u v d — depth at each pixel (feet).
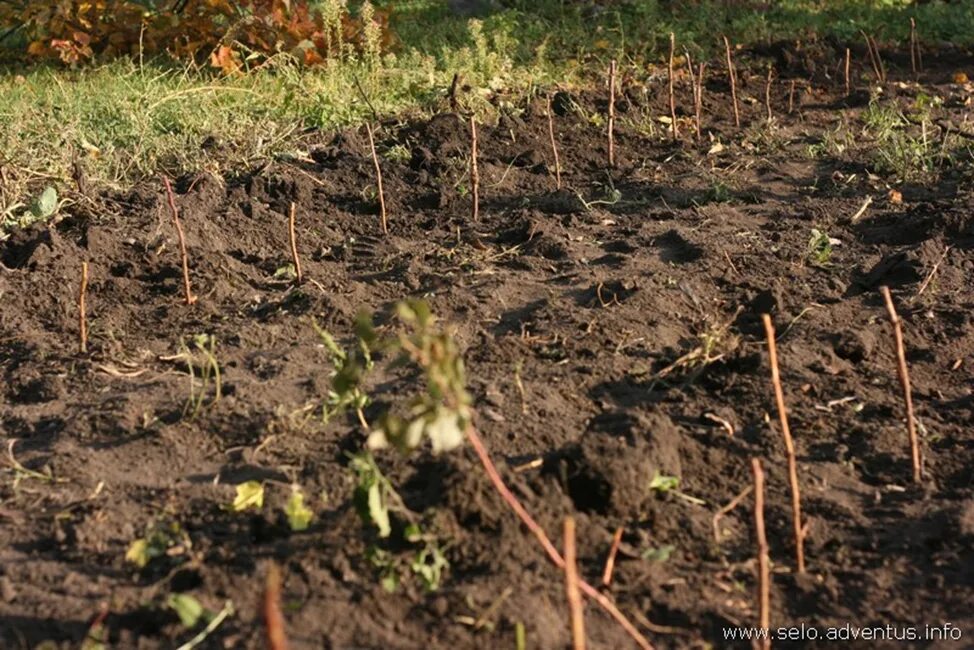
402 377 16.52
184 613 11.19
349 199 24.38
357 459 12.49
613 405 15.99
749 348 17.37
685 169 26.45
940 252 21.07
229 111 28.78
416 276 20.25
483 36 35.04
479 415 15.25
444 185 25.04
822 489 14.37
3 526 13.41
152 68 33.01
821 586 12.72
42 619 11.74
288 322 18.51
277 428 15.02
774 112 31.37
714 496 14.08
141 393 16.17
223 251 21.66
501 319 18.62
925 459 15.05
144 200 23.85
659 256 21.29
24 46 36.96
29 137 25.95
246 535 12.98
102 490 13.98
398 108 29.81
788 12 42.68
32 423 15.75
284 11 33.86
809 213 23.57
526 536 12.69
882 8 43.39
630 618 12.03
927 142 27.45
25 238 21.52
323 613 11.61
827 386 16.61
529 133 28.43
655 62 36.78
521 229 22.41
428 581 12.01
